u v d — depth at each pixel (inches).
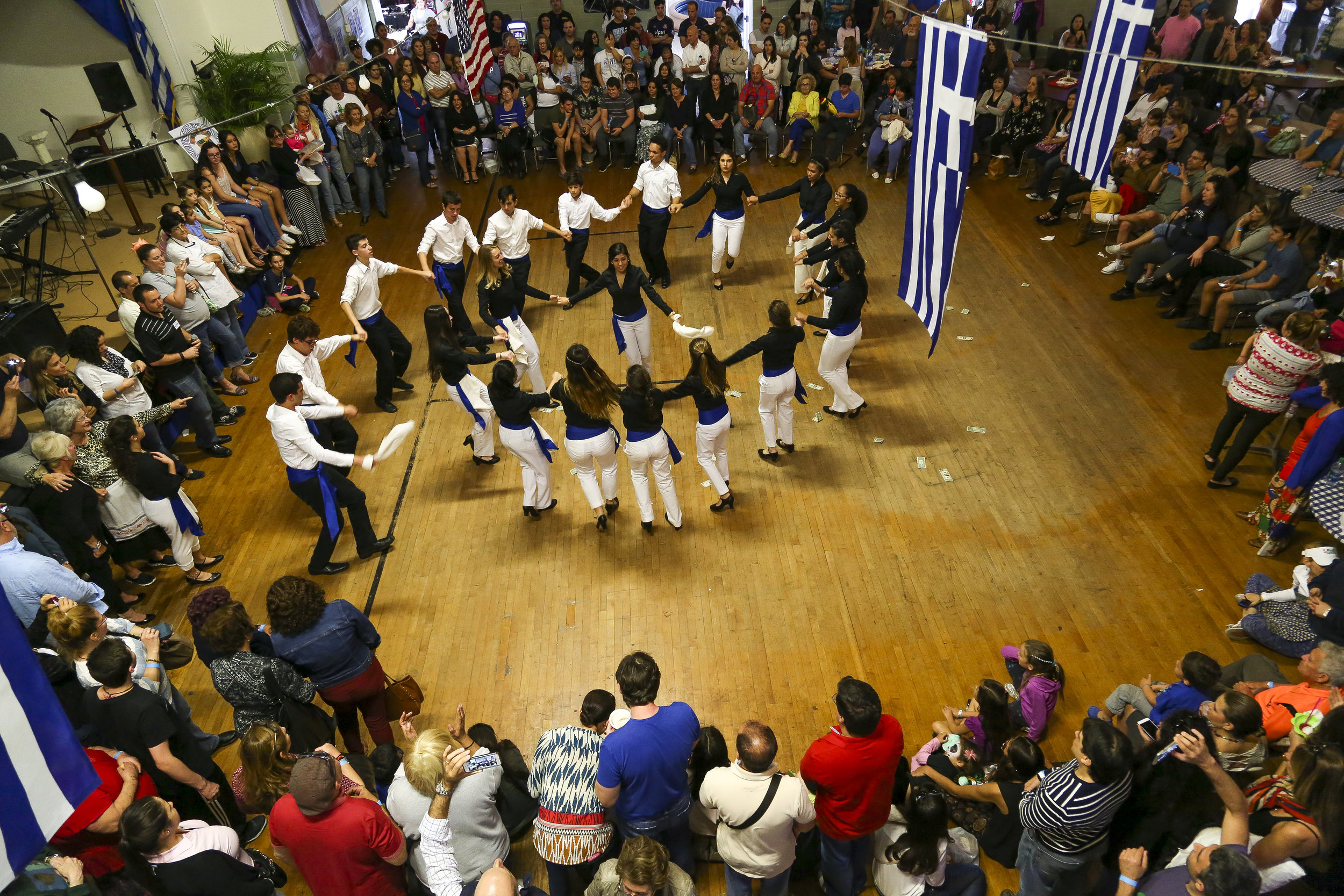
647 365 297.4
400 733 189.0
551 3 608.1
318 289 376.2
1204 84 437.4
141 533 217.2
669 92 459.2
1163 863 131.1
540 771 139.1
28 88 401.7
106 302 320.2
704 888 156.3
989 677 192.9
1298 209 282.5
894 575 221.1
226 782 166.4
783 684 194.4
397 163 494.0
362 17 632.4
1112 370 291.7
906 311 335.3
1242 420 229.8
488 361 245.1
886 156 472.4
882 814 136.6
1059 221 391.9
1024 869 140.1
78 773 94.0
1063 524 232.8
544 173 486.6
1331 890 115.6
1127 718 170.2
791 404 254.7
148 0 406.3
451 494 258.2
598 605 217.9
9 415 212.1
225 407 295.6
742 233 372.8
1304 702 153.2
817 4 554.6
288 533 246.7
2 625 88.4
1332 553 195.0
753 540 234.7
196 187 346.0
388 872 133.3
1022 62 550.3
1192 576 215.0
